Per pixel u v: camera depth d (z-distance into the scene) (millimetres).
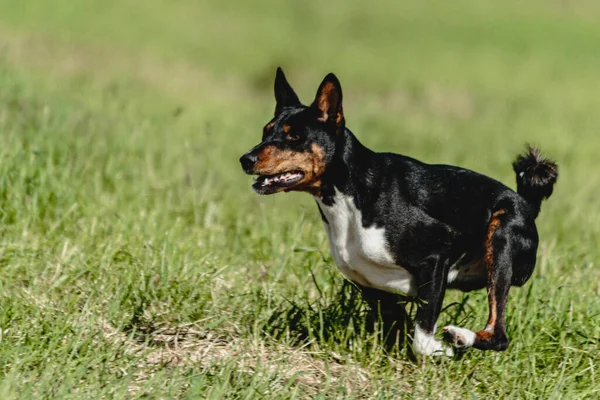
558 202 16922
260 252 11703
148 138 17609
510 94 35500
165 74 31172
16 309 8797
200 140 19125
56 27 36656
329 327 9180
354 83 35875
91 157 14094
